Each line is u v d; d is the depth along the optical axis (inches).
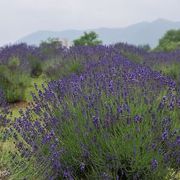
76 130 135.2
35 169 124.0
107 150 127.7
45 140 131.0
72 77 214.4
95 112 140.4
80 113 143.2
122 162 127.6
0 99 222.4
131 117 133.9
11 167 127.0
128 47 477.4
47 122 147.9
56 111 153.7
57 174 123.2
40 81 374.9
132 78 175.5
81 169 124.8
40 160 127.0
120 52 408.8
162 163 123.0
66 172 124.6
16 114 240.4
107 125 134.5
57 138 129.4
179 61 378.3
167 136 128.1
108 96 151.7
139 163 123.3
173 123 141.1
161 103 140.3
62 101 156.5
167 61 380.2
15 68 339.9
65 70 331.9
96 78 188.2
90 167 132.8
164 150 131.0
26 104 284.7
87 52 368.5
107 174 118.1
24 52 456.8
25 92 321.4
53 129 141.6
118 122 134.4
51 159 125.3
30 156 129.8
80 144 131.0
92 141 128.9
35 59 448.1
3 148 144.7
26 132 143.6
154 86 165.5
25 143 149.3
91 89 166.1
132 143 125.3
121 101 146.3
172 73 330.6
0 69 322.0
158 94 157.5
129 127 129.6
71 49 422.9
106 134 128.6
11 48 476.7
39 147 130.1
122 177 129.2
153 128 130.6
